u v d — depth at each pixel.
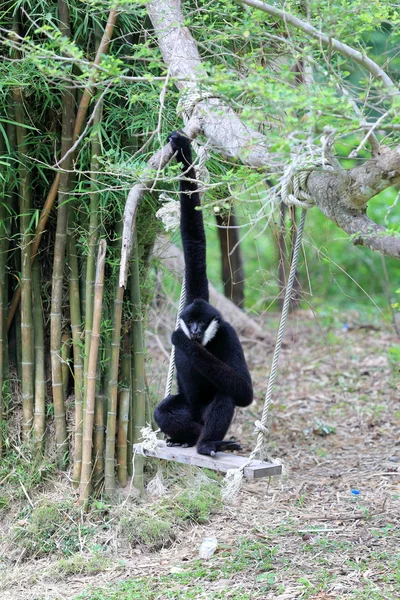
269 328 18.22
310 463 10.28
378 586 6.53
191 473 9.01
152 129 7.94
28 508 8.09
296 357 15.85
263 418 6.82
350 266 23.34
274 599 6.40
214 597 6.50
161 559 7.54
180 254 13.12
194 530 8.10
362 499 8.80
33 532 7.82
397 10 7.09
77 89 8.01
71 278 8.25
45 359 8.62
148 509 8.23
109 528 7.94
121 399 8.45
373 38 10.07
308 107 4.78
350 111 5.31
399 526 7.91
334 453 10.68
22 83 7.28
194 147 7.40
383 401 12.84
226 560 7.29
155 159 6.88
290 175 5.34
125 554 7.68
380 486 9.18
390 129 5.48
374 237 5.38
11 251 8.45
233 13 6.45
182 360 7.18
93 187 7.78
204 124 6.59
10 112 7.93
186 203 7.20
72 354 8.55
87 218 8.19
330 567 7.02
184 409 7.29
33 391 8.42
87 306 8.11
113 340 8.18
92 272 8.09
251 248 23.69
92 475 8.30
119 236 8.23
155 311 12.33
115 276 8.21
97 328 7.96
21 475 8.23
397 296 21.64
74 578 7.29
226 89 5.25
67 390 8.59
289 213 8.66
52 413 8.50
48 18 7.21
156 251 9.68
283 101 4.94
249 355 16.19
